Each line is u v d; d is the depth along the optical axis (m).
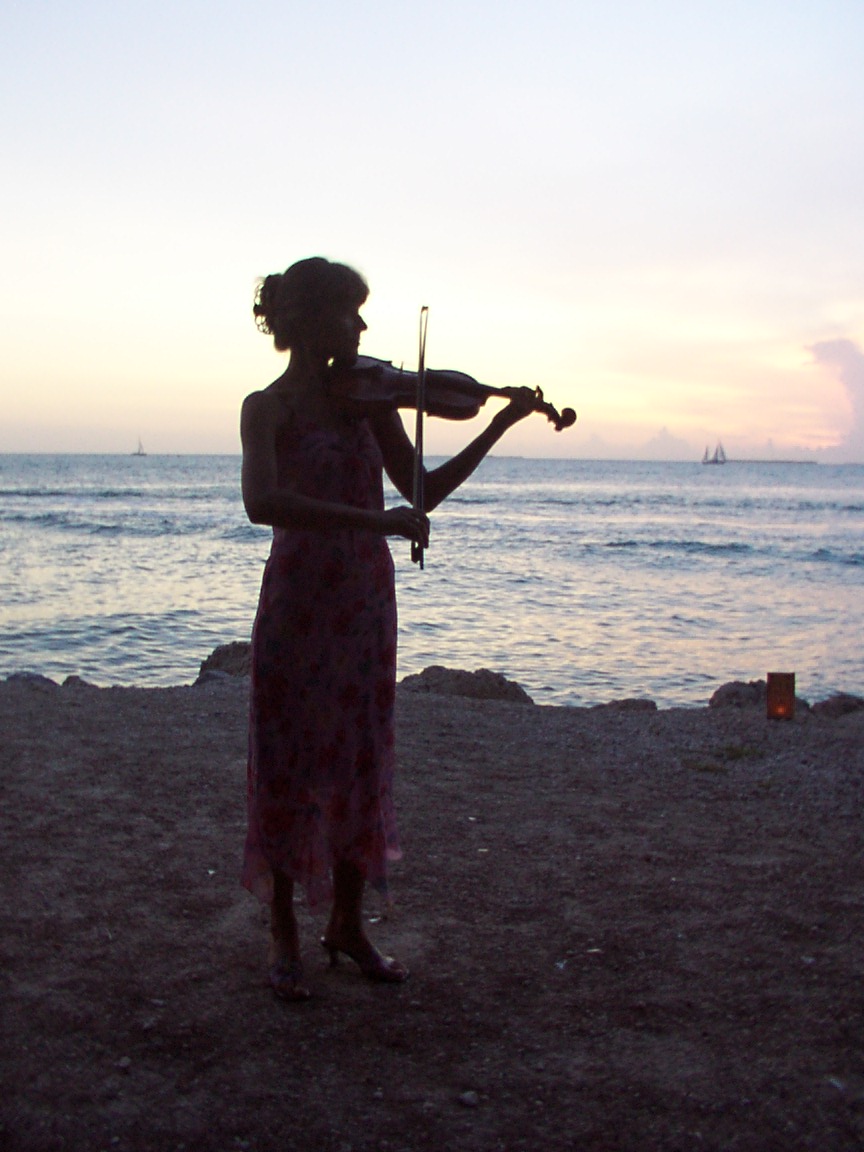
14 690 7.00
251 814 2.92
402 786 4.89
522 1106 2.40
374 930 3.34
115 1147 2.23
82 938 3.22
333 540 2.77
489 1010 2.84
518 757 5.50
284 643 2.79
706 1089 2.46
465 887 3.69
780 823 4.43
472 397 2.86
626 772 5.25
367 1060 2.59
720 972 3.05
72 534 37.62
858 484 133.62
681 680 13.30
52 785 4.77
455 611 19.25
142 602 19.72
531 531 43.12
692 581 25.33
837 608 20.56
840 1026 2.74
